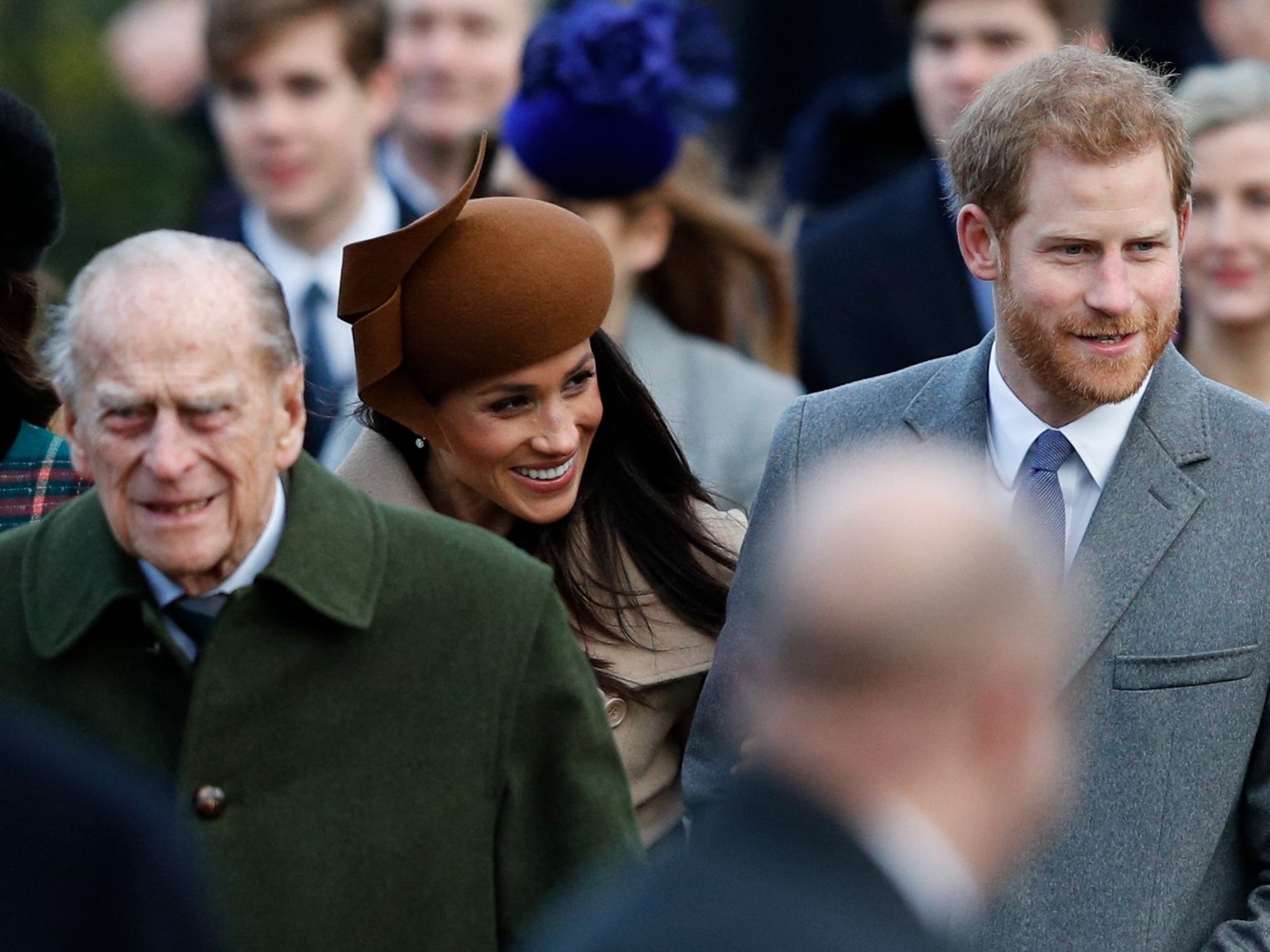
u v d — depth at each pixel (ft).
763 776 30.17
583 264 49.01
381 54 81.30
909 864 29.37
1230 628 44.70
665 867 30.42
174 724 41.45
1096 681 44.80
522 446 49.32
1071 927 44.32
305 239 80.43
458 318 48.37
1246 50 89.71
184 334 39.22
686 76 65.67
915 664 29.60
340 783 41.50
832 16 98.53
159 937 32.42
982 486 33.19
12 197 49.98
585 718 43.09
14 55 99.96
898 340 73.67
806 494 48.93
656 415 52.01
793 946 28.58
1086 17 74.02
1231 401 46.68
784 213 89.61
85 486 49.62
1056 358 44.45
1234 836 45.55
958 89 73.41
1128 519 45.37
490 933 42.14
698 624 51.75
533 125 64.69
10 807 32.42
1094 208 43.52
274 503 41.98
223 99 80.07
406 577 42.55
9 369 49.80
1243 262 66.54
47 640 41.32
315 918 40.88
